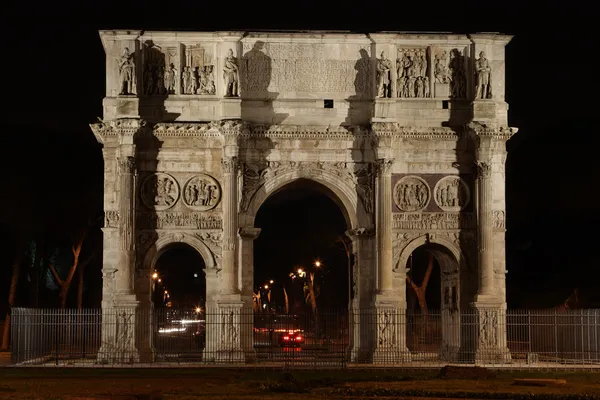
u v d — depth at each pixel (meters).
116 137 85.56
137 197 85.81
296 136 86.38
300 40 87.38
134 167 84.62
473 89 87.19
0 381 63.62
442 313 91.31
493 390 58.81
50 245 124.69
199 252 86.31
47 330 89.06
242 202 85.69
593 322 86.00
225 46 86.38
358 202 86.94
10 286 126.00
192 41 87.06
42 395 54.38
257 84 86.94
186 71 86.81
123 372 72.06
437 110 87.56
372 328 85.31
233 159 84.56
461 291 87.00
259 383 62.66
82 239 122.12
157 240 85.81
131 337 82.75
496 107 87.44
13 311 83.44
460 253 87.00
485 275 85.25
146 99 86.31
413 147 87.44
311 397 54.94
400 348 84.50
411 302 144.88
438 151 87.50
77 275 140.38
